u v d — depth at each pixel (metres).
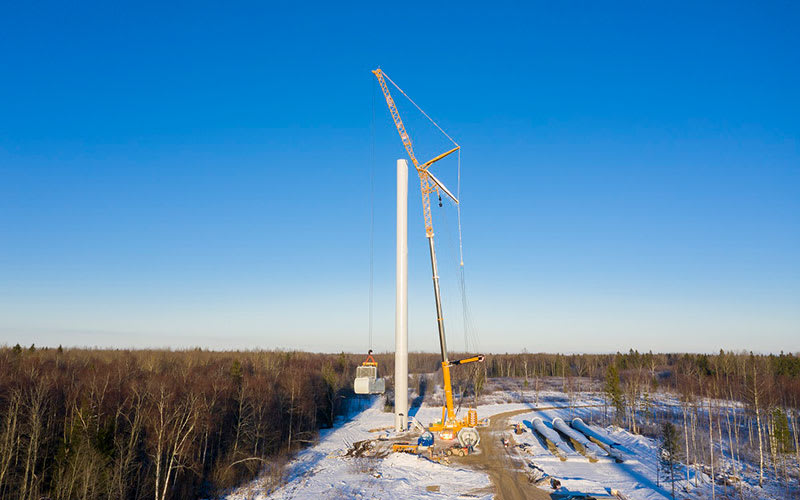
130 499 56.28
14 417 55.72
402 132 97.38
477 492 53.34
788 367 154.62
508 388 168.12
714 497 53.53
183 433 62.47
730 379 140.50
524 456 70.38
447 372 81.75
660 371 199.38
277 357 175.88
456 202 95.56
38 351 142.12
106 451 52.06
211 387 81.69
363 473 62.59
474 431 71.94
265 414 82.62
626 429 92.75
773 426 70.88
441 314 83.62
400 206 94.88
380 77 98.06
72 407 63.91
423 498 51.72
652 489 55.50
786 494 56.50
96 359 135.00
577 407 126.00
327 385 107.56
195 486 63.69
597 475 60.81
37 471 56.91
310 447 83.88
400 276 93.19
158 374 101.06
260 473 69.00
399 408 89.75
